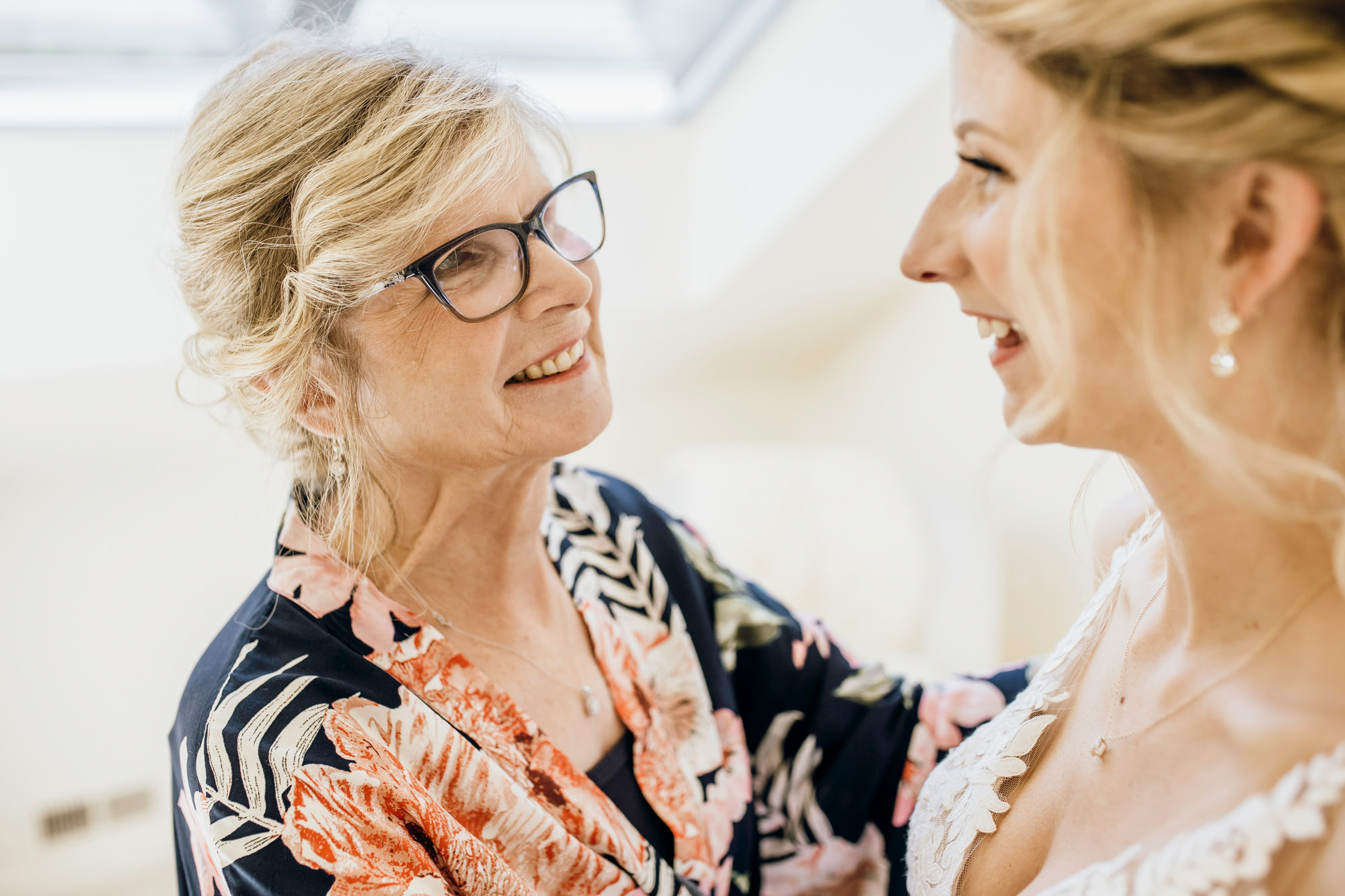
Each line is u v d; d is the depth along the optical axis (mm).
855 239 2434
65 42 1727
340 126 735
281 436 851
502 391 800
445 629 878
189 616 2352
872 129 2025
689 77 2348
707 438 3168
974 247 600
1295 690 576
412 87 752
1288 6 465
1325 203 495
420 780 797
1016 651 2506
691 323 2678
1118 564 812
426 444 797
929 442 2783
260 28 1820
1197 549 625
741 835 970
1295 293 528
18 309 1739
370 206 724
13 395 1829
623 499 1067
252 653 799
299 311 750
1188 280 528
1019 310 586
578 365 840
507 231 760
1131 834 622
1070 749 729
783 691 1043
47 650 2225
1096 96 515
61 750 2260
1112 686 720
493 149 750
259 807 727
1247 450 550
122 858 2291
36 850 2254
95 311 1793
